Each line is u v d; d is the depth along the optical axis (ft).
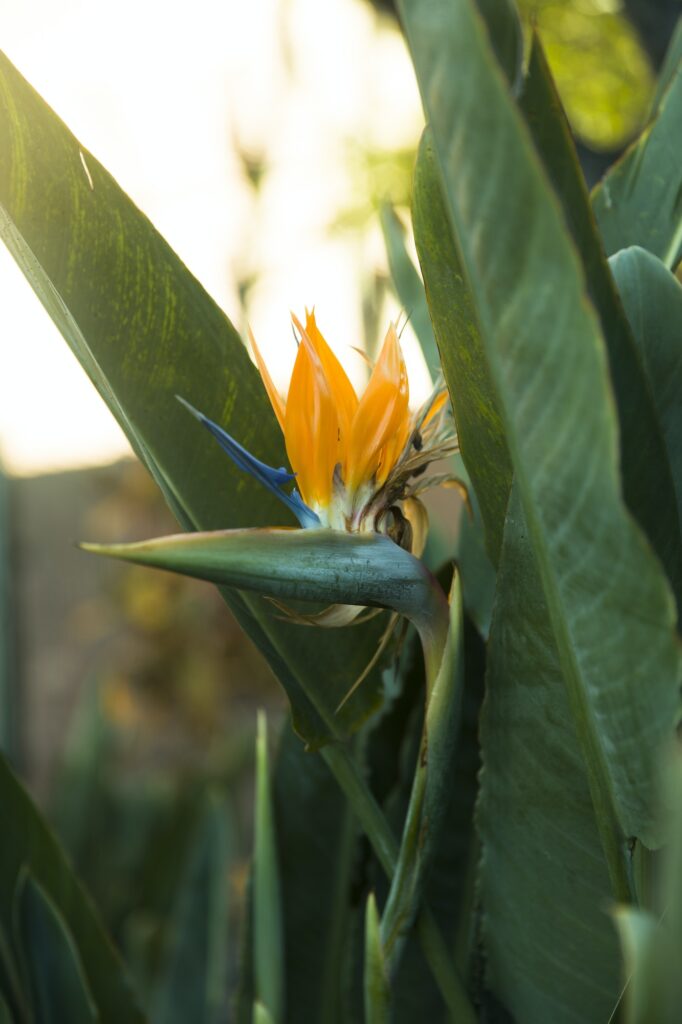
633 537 2.02
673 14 5.90
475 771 3.08
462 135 1.97
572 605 2.15
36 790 11.28
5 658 9.51
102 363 2.59
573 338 1.97
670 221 2.72
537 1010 2.69
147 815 7.50
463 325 2.36
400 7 1.98
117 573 11.55
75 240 2.52
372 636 2.72
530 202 1.94
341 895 3.27
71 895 3.32
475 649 2.97
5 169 2.44
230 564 2.29
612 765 2.25
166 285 2.60
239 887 7.70
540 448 2.06
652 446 2.26
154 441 2.65
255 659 11.49
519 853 2.60
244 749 7.61
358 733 3.17
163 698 11.12
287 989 3.36
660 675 2.10
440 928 3.15
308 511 2.44
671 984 1.83
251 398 2.71
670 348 2.42
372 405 2.42
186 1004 4.62
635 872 2.35
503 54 2.23
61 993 3.17
